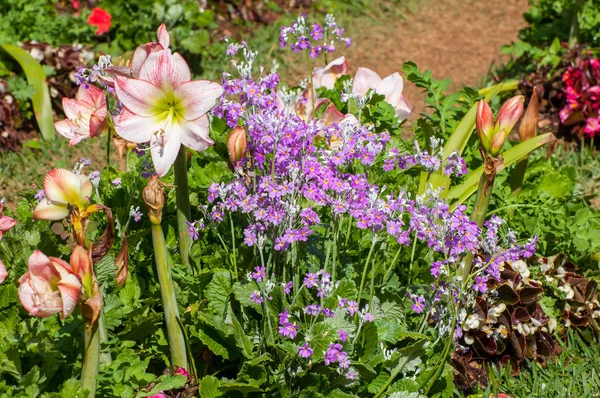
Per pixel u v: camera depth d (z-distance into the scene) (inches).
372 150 108.6
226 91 114.4
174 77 102.0
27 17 241.8
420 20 307.1
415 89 252.8
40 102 217.6
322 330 104.9
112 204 135.2
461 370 124.6
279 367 106.7
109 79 112.1
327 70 159.8
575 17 240.1
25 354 107.0
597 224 159.5
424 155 115.9
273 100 115.6
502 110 112.3
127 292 119.0
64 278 87.5
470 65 271.9
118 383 105.1
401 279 127.4
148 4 251.4
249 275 110.7
